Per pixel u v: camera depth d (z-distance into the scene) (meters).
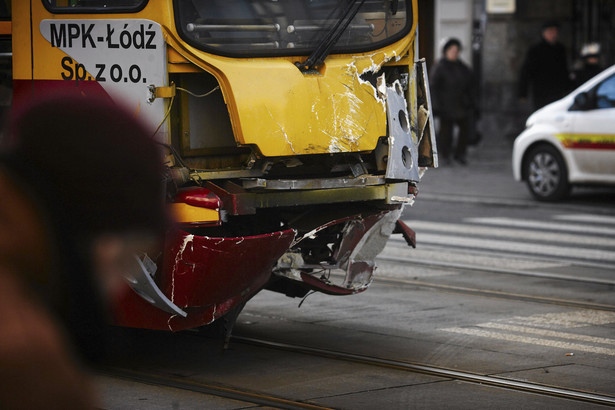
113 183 1.47
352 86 7.12
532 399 6.18
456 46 24.50
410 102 7.85
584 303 9.53
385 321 8.63
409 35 7.70
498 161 25.89
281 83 6.73
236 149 6.98
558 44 23.62
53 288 1.45
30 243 1.43
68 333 1.45
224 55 6.61
